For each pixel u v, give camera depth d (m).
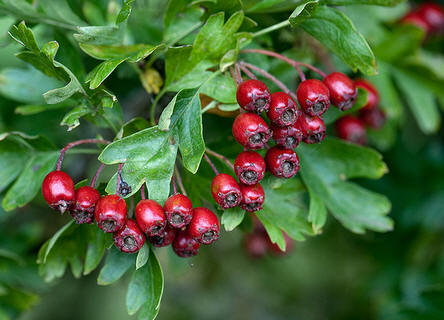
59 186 0.42
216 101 0.43
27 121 0.51
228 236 0.77
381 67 0.52
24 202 0.45
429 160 0.59
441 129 0.60
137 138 0.42
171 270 0.51
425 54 0.54
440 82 0.53
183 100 0.43
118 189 0.42
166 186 0.42
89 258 0.44
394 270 0.61
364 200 0.47
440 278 0.59
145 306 0.43
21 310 0.51
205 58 0.44
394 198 0.59
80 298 0.74
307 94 0.43
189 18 0.45
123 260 0.44
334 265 0.76
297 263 0.80
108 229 0.41
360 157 0.47
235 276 0.80
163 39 0.45
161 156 0.43
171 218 0.42
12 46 0.53
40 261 0.44
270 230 0.44
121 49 0.44
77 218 0.42
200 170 0.45
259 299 0.80
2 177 0.45
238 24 0.44
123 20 0.43
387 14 0.54
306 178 0.46
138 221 0.42
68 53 0.47
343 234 0.71
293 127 0.43
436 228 0.58
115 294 0.77
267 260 0.81
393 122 0.53
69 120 0.43
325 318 0.77
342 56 0.44
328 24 0.44
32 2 0.46
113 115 0.44
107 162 0.42
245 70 0.44
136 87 0.52
